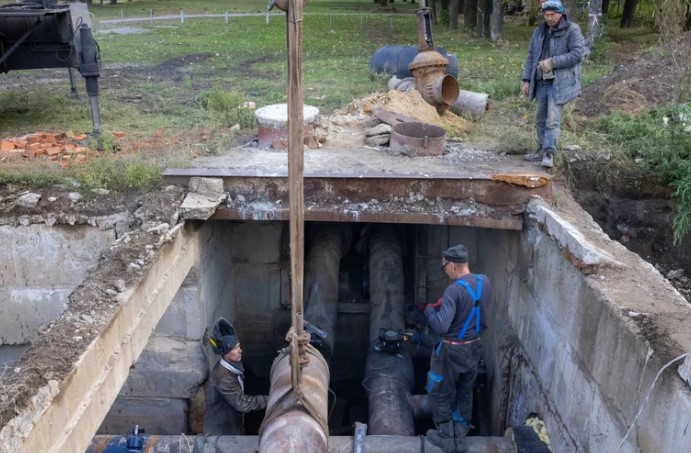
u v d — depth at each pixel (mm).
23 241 7164
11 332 7539
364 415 9211
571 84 7312
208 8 38750
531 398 6656
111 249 5922
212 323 8281
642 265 5543
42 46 9227
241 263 9719
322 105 11117
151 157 7965
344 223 10227
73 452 4191
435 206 7211
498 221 7117
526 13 31734
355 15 34344
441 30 26734
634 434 4277
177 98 11766
